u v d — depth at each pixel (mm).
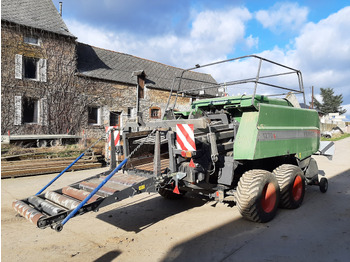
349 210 4742
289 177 4707
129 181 3854
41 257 3207
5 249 3422
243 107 4527
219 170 4418
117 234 3914
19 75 14281
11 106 14047
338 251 3172
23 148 9859
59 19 16594
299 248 3273
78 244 3576
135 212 4953
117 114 18500
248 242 3480
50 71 15367
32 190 6625
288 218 4398
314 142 6012
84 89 16703
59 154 9977
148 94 20109
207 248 3348
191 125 3602
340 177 7820
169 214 4805
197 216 4641
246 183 4078
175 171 3930
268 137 4375
